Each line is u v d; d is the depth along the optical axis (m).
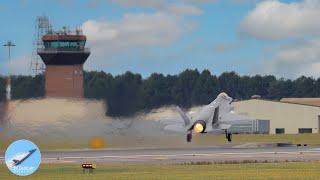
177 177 104.69
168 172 118.25
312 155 177.38
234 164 144.38
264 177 103.00
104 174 115.19
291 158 165.75
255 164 142.75
